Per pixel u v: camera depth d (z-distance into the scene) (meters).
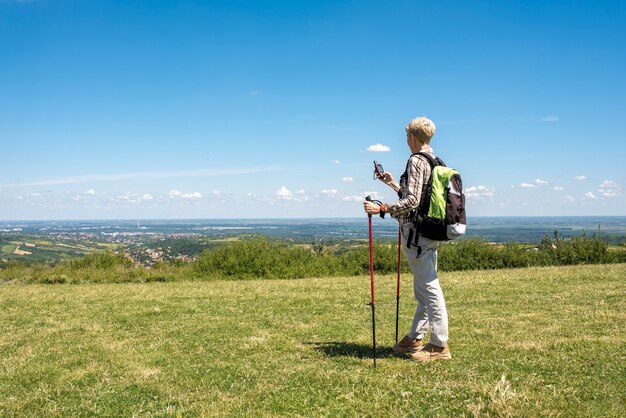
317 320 8.06
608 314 7.44
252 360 5.65
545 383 4.22
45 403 4.52
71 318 8.77
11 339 7.21
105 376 5.25
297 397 4.27
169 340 6.84
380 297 10.52
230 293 11.83
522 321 7.30
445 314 5.23
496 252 19.72
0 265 20.20
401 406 3.94
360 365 5.15
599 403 3.75
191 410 4.15
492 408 3.72
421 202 5.02
